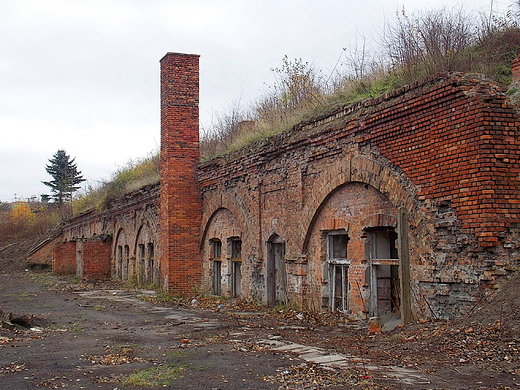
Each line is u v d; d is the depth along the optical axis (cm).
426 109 1035
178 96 2186
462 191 951
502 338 790
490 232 905
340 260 1349
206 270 2128
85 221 4309
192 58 2211
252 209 1747
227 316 1478
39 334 1188
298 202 1481
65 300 2088
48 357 912
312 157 1412
